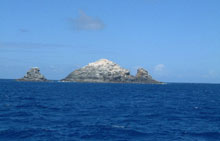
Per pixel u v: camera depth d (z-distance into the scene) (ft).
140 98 272.51
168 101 237.25
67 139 79.61
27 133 86.17
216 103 223.10
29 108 157.69
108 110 155.94
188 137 84.74
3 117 118.73
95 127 98.58
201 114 142.10
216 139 83.05
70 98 255.09
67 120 114.52
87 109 159.33
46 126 98.99
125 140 79.71
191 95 354.95
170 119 122.21
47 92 360.28
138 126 102.32
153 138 82.64
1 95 278.05
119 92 401.29
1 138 79.82
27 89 435.53
